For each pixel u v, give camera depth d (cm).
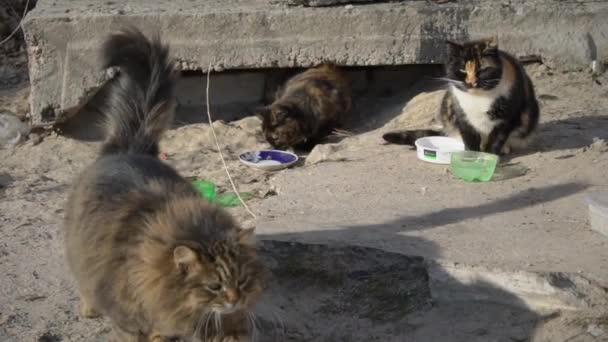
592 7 470
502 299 338
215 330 310
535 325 333
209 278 301
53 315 342
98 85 455
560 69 471
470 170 389
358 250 348
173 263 302
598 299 332
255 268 306
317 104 468
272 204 381
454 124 420
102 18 453
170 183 321
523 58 471
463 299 340
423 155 409
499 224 361
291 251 350
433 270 342
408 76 497
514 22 468
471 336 335
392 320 342
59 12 458
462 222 362
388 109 481
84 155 450
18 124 465
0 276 356
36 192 417
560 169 395
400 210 371
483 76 401
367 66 489
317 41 462
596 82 462
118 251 309
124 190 319
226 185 410
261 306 344
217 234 305
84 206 321
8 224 387
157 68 339
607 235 351
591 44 470
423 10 462
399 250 346
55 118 460
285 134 462
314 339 340
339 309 346
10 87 512
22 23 454
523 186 384
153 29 457
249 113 485
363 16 461
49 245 372
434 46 465
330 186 393
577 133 421
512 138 412
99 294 314
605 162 395
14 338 334
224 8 463
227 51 461
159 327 310
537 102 418
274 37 461
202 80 483
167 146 454
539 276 334
